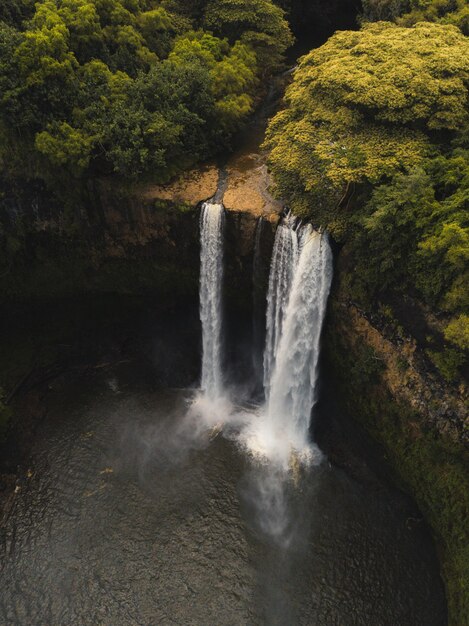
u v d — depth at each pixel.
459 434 19.23
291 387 25.70
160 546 21.64
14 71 24.02
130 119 25.19
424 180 18.98
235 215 24.23
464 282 17.81
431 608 19.73
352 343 23.20
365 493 23.42
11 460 24.83
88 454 25.28
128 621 19.42
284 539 21.86
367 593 20.20
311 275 22.75
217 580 20.56
